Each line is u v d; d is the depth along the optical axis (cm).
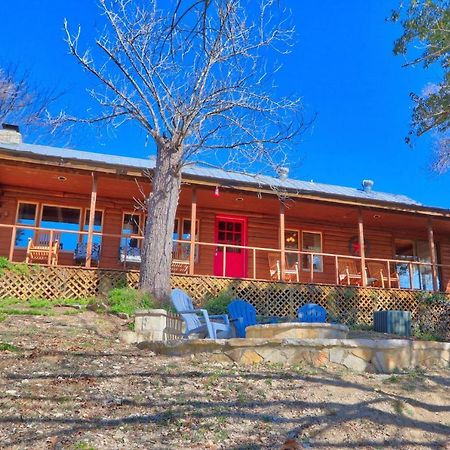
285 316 1239
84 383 448
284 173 1366
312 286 1312
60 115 1171
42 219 1444
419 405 439
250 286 1259
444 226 1716
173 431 361
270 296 1270
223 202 1524
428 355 574
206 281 1231
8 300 1002
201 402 413
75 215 1481
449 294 1431
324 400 428
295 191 1353
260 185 1320
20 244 1406
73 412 383
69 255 1438
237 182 1308
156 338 761
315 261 1662
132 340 732
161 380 464
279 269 1414
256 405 412
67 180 1356
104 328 789
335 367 528
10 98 1300
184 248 1527
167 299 1002
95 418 374
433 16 1248
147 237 1062
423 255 1794
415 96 1391
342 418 399
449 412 436
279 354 539
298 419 391
